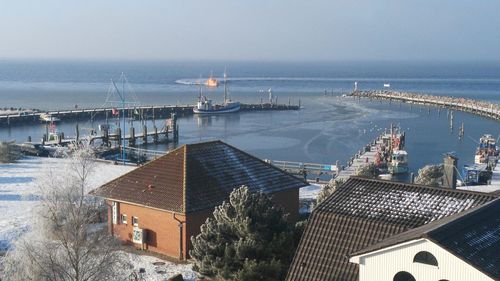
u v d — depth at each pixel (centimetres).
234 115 15162
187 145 4041
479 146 9394
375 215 2312
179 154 3994
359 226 2261
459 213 2153
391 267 1842
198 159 3934
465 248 1766
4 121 13088
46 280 2525
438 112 15675
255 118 14450
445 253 1733
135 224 3772
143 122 12425
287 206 4116
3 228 4097
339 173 7200
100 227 3800
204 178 3791
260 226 2683
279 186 4047
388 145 9225
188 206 3522
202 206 3569
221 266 2642
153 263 3472
